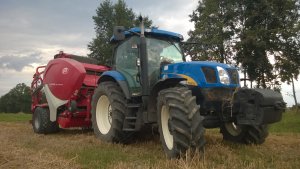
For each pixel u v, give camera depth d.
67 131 9.91
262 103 5.47
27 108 84.19
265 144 7.11
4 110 83.75
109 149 6.44
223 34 25.72
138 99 7.00
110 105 7.46
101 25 40.72
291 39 24.94
